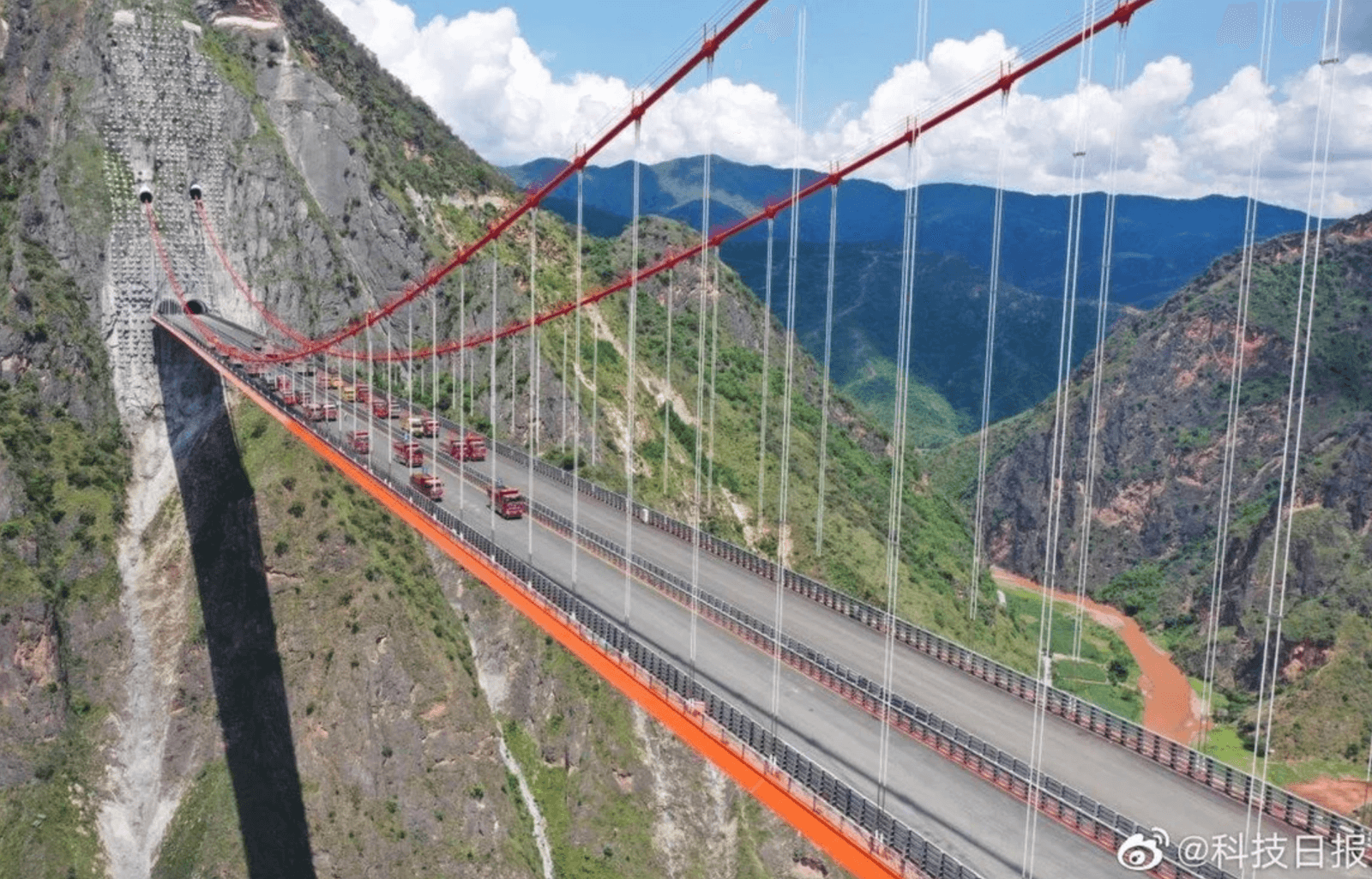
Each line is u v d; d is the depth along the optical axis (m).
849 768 30.69
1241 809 30.02
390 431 79.50
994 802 29.11
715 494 100.12
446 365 105.00
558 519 59.94
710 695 30.69
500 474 73.81
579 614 37.72
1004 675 39.19
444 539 47.69
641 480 94.56
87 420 87.31
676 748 72.56
